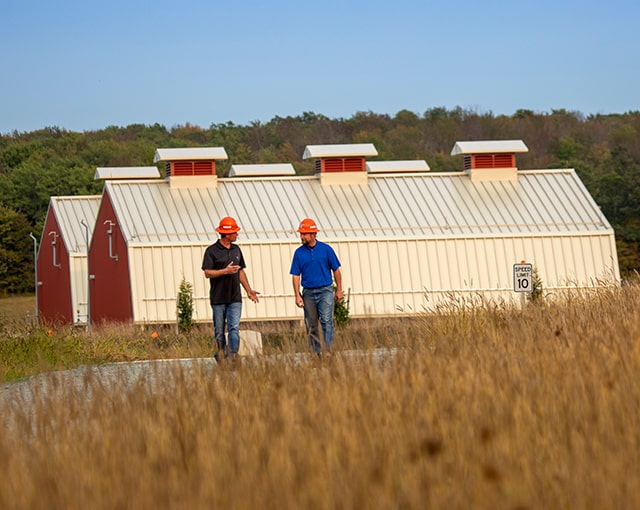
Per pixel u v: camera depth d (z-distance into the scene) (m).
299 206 76.50
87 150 186.75
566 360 14.79
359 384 13.77
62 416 13.07
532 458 10.08
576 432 10.74
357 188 79.06
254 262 71.00
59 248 90.62
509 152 80.56
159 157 77.25
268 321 70.06
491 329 20.39
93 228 89.00
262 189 78.44
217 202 76.06
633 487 9.18
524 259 73.69
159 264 69.81
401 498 9.21
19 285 142.38
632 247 133.62
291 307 70.56
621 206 134.62
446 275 72.56
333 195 78.12
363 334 18.14
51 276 94.50
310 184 79.12
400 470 9.97
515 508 8.55
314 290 28.06
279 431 11.49
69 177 159.75
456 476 9.77
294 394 13.50
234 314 27.69
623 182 135.38
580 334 17.66
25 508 9.80
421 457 9.84
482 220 75.69
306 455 10.44
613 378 13.06
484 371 13.84
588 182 148.00
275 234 72.62
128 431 12.25
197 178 77.06
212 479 9.79
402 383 13.36
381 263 72.06
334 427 11.34
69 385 15.62
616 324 19.41
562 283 73.25
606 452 10.15
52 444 12.33
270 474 9.96
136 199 75.44
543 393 12.73
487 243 73.69
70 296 86.44
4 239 141.88
